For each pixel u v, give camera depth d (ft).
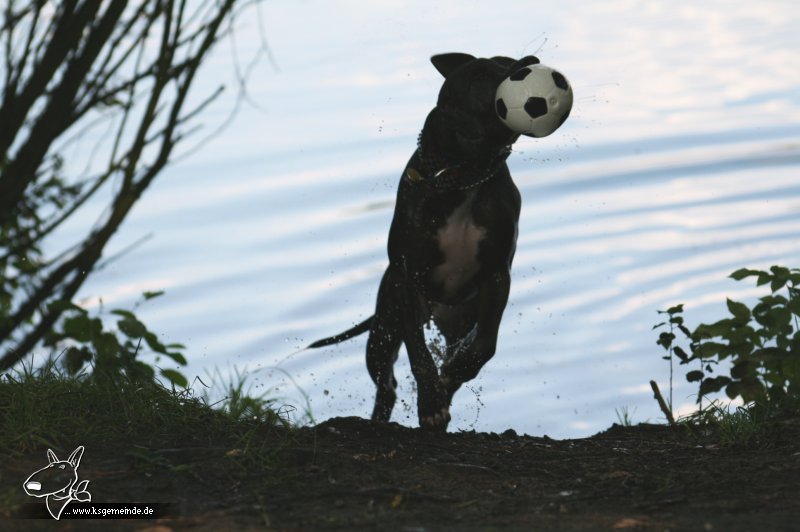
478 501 24.16
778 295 32.83
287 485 24.77
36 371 31.89
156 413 28.86
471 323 36.42
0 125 36.86
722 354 32.89
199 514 23.02
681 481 25.80
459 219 32.37
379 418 37.65
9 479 24.38
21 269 40.65
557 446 30.48
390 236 33.32
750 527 21.67
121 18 40.47
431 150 31.37
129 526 22.04
